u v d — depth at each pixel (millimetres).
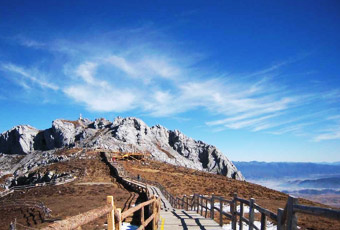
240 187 43469
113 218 3525
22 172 84125
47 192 39219
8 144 139375
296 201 4543
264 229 6301
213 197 12797
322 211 3744
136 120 147375
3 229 18750
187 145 160000
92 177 53000
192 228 10602
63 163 73000
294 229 4535
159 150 140500
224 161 151875
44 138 138500
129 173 55906
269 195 35844
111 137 125625
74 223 2266
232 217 9383
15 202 31453
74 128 137250
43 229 1922
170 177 56062
